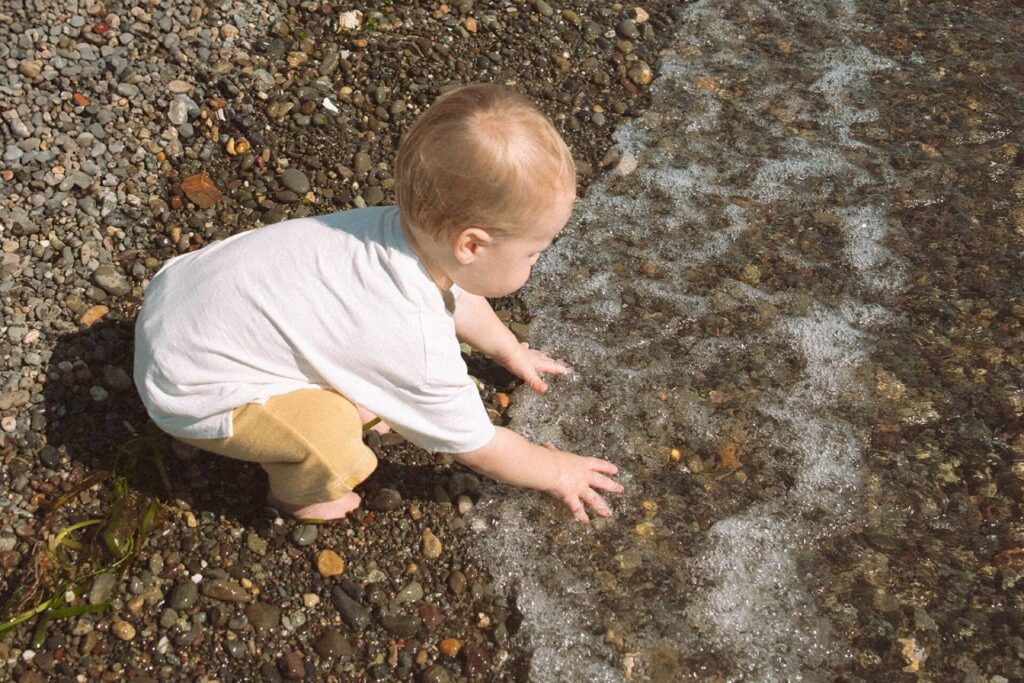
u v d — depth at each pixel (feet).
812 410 5.28
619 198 6.05
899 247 5.83
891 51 6.75
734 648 4.63
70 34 5.88
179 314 4.27
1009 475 5.04
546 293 5.67
